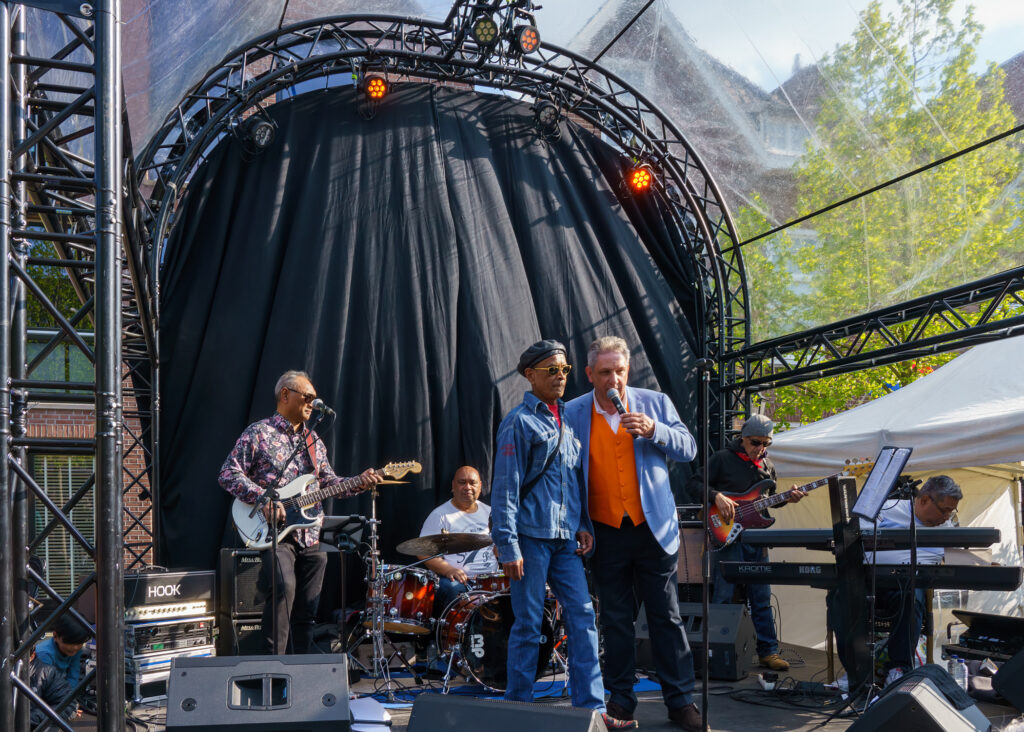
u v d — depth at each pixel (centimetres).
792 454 708
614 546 393
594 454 392
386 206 745
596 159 859
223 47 689
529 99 841
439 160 770
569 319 785
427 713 233
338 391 700
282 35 731
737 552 588
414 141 767
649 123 850
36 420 904
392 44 784
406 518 702
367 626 566
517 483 371
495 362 737
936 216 681
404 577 545
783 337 787
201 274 709
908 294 735
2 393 321
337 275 720
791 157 759
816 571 432
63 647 435
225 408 688
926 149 662
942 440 586
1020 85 594
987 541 400
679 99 802
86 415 920
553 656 513
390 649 618
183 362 694
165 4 601
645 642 563
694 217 846
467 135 790
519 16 736
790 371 781
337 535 537
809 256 796
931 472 697
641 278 832
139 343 699
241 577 523
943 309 674
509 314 758
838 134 707
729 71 732
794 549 737
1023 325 602
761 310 853
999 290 634
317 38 747
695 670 541
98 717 297
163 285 702
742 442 603
